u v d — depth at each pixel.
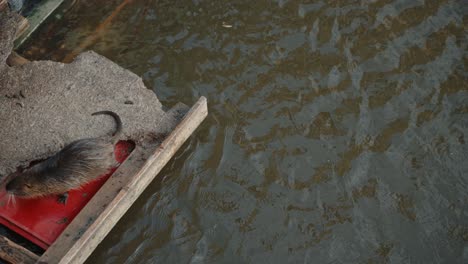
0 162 9.02
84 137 9.33
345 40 11.73
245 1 12.22
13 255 8.30
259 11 12.08
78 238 8.47
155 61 11.20
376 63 11.44
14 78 9.73
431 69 11.40
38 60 10.70
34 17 11.01
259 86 11.01
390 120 10.69
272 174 9.98
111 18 11.62
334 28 11.90
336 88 11.05
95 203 8.78
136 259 9.05
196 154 10.12
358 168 10.12
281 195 9.77
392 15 12.21
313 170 10.05
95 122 9.49
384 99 10.95
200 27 11.76
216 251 9.16
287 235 9.37
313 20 11.99
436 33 11.96
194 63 11.23
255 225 9.45
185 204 9.62
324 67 11.32
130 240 9.22
